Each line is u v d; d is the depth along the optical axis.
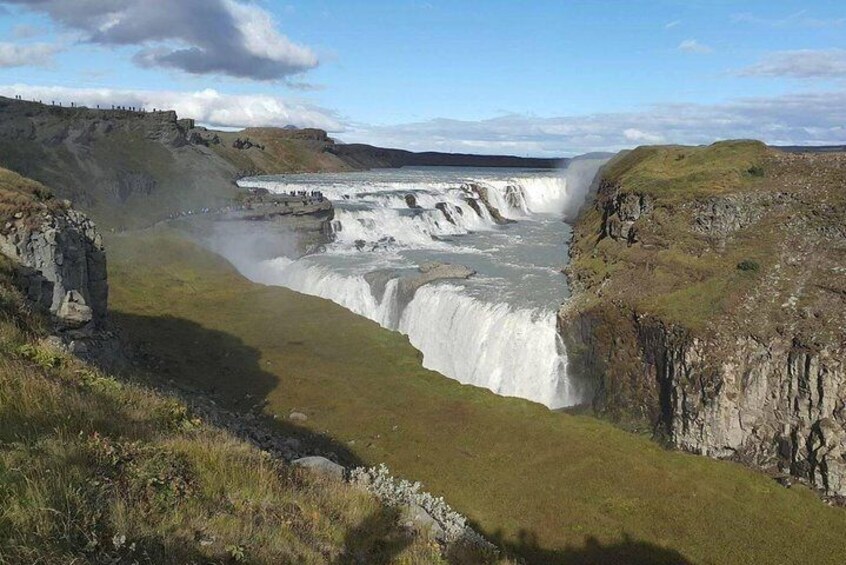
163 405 15.75
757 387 43.41
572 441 37.25
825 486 38.41
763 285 49.62
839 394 39.88
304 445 32.19
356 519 12.95
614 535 28.47
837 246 51.53
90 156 101.69
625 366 49.97
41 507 7.89
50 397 12.19
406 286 65.25
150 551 8.52
